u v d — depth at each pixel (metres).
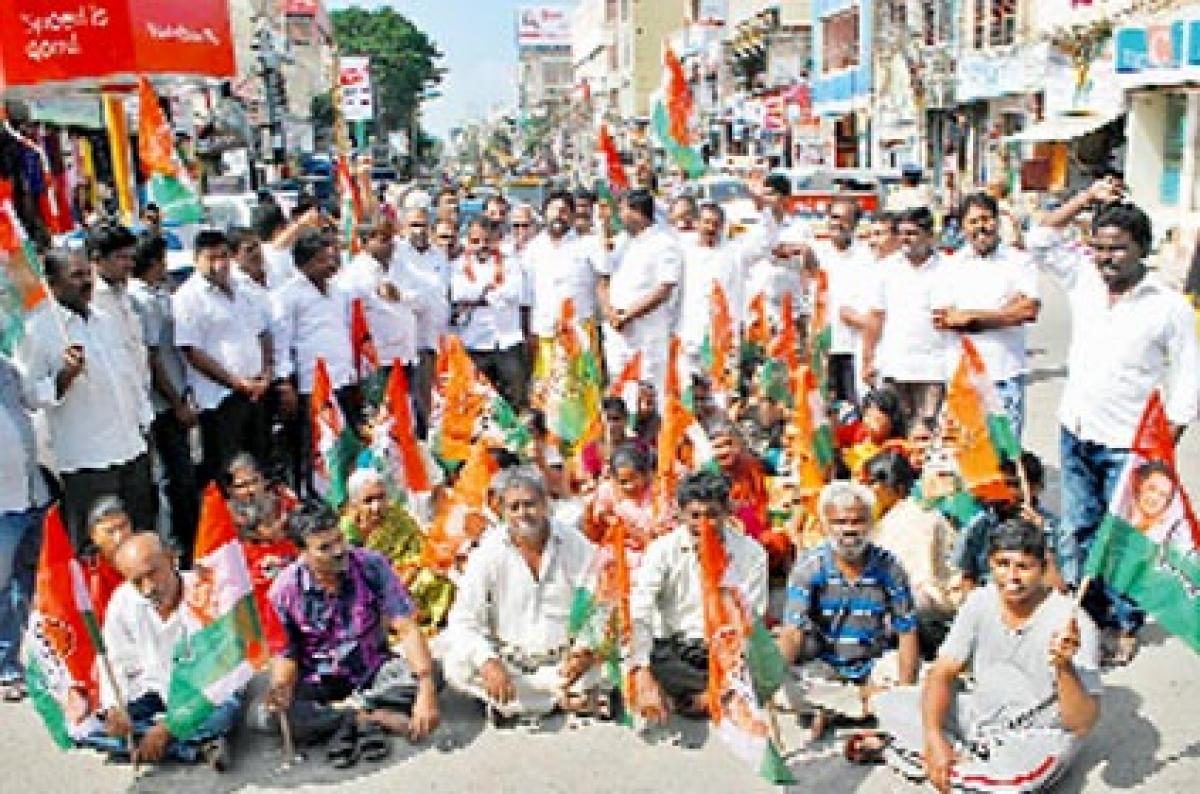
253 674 4.80
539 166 60.41
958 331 6.75
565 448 7.46
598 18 74.62
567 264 9.38
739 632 4.51
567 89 98.62
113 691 4.79
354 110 43.56
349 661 5.16
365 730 5.01
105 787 4.79
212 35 8.69
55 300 5.86
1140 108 21.14
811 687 5.02
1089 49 23.08
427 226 9.53
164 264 7.38
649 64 60.12
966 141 29.41
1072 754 4.43
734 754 4.83
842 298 8.66
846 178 22.39
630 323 8.77
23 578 5.83
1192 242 15.95
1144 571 4.57
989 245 6.61
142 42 7.90
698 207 10.05
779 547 6.38
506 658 5.25
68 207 16.92
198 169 16.30
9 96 8.90
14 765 5.01
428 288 9.40
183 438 7.24
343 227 11.38
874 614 5.02
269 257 8.46
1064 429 5.71
